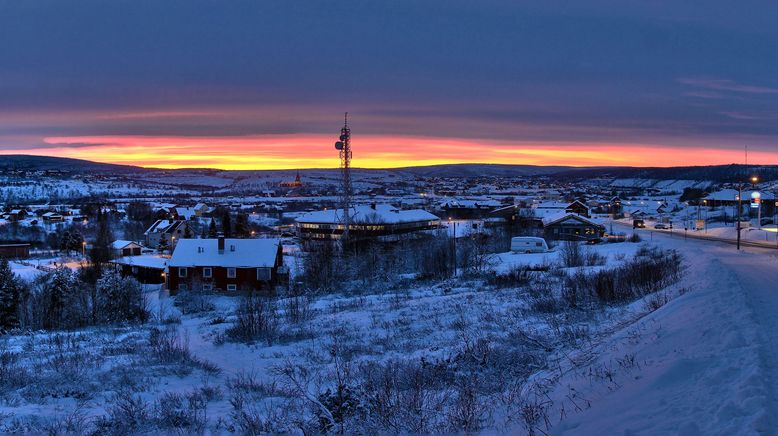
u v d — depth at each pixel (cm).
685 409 758
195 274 5825
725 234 8212
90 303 4484
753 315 1252
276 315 3212
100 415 1266
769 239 6650
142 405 1335
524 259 6003
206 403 1374
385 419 1012
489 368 1479
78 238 10669
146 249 10388
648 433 710
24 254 9994
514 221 11225
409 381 1370
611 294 2548
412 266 6488
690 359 960
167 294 5881
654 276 2752
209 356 2192
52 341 2614
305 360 2006
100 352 2195
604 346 1362
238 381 1612
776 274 2409
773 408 690
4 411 1289
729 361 919
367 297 4138
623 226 11519
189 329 3070
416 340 2198
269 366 1950
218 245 5944
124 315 4222
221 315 3984
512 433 907
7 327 4122
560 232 9088
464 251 6100
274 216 17950
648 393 861
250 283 5769
